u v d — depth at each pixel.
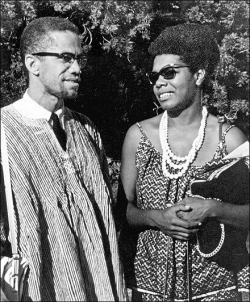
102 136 6.23
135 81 6.13
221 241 3.05
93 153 3.01
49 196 2.76
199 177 3.07
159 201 3.11
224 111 6.18
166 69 3.06
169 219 3.01
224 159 3.06
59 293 2.73
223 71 6.07
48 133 2.86
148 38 5.83
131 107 6.21
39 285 2.68
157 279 3.09
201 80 3.14
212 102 6.23
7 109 2.88
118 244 3.11
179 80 3.07
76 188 2.83
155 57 3.14
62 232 2.74
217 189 3.09
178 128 3.18
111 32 5.85
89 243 2.81
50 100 2.91
